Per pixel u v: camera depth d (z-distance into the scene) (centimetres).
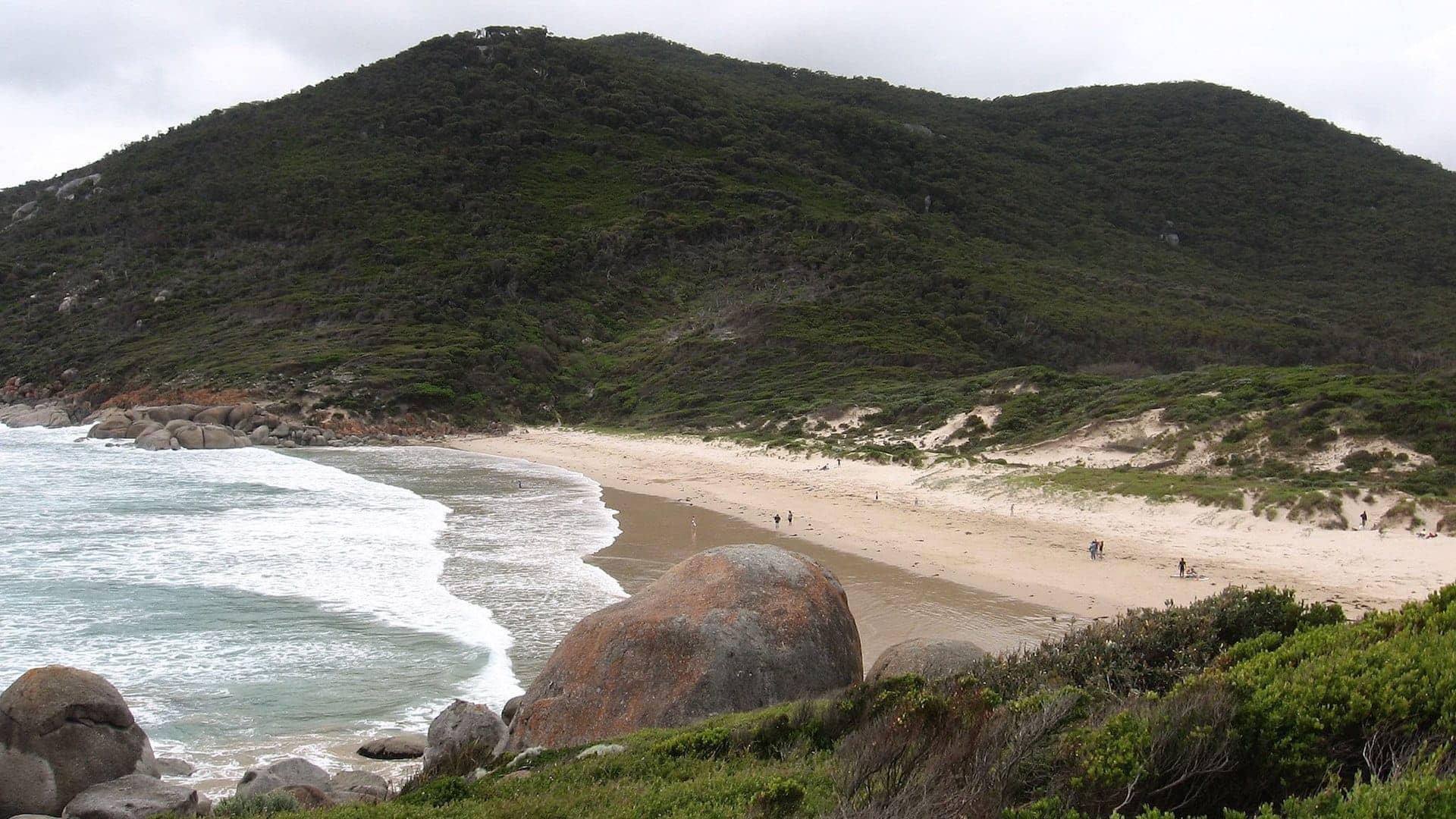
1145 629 1015
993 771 609
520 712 1188
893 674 1139
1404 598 2066
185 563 2455
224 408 6281
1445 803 462
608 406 7212
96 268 9050
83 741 1138
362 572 2394
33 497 3569
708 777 821
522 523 3216
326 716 1491
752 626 1198
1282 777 564
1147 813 511
